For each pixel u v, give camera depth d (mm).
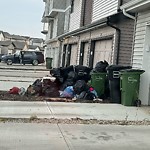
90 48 18031
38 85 11922
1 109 8961
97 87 11852
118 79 10938
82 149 5715
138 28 11398
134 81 10430
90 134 6805
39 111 8953
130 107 10258
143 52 10930
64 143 6043
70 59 26391
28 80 18000
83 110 9422
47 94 11633
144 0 9680
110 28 14367
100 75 11836
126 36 13500
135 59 11469
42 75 22734
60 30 36094
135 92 10477
